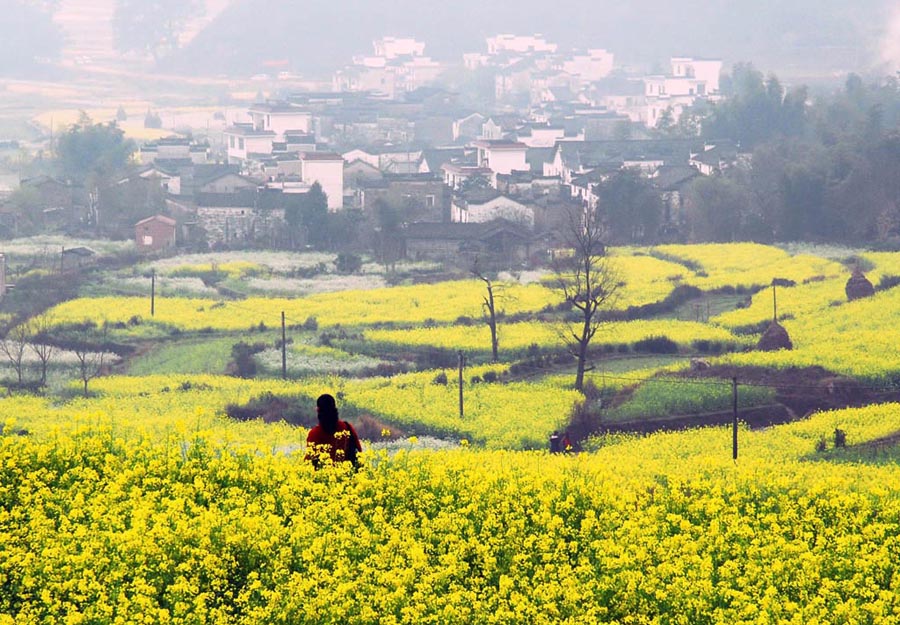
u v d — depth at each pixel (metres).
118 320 125.94
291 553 23.80
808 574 24.98
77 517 25.36
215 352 113.12
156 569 22.94
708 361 98.25
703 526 29.61
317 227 191.12
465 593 22.62
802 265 157.12
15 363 105.38
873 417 77.00
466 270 166.50
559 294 135.88
